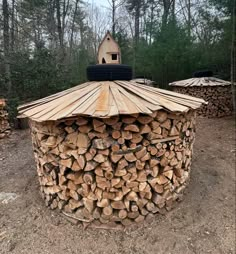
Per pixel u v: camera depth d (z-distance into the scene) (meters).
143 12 14.95
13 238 2.48
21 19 10.35
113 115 2.16
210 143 5.46
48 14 12.09
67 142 2.51
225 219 2.83
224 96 7.96
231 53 6.79
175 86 8.70
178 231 2.61
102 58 3.29
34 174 3.95
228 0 6.27
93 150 2.44
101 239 2.49
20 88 7.51
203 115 8.05
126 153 2.46
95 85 3.03
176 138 2.82
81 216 2.67
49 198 2.93
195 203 3.13
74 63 10.59
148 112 2.26
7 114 6.11
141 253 2.32
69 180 2.67
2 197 3.22
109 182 2.54
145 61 9.33
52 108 2.62
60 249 2.35
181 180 3.11
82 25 15.62
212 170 4.12
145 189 2.67
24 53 7.78
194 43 9.37
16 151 5.07
